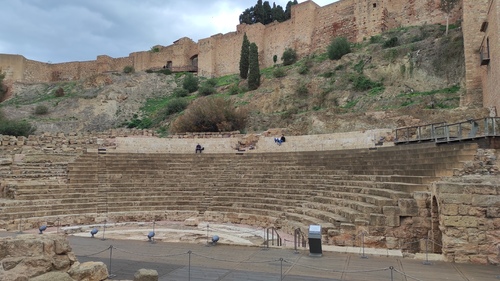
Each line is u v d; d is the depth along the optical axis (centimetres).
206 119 4231
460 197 1102
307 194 2086
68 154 3011
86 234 1670
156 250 1239
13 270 717
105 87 7044
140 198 2333
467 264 1041
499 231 1055
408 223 1329
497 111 2419
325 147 3045
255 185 2409
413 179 1498
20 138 3241
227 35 8062
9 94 7450
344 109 3956
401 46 4631
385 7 5897
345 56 5172
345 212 1489
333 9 6581
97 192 2353
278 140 3256
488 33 2627
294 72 5594
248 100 5181
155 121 5756
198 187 2500
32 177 2467
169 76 7944
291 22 7125
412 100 3653
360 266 1006
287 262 1057
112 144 3353
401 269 977
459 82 3625
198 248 1270
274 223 1875
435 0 5400
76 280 786
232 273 945
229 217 2119
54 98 6788
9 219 1873
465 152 1460
